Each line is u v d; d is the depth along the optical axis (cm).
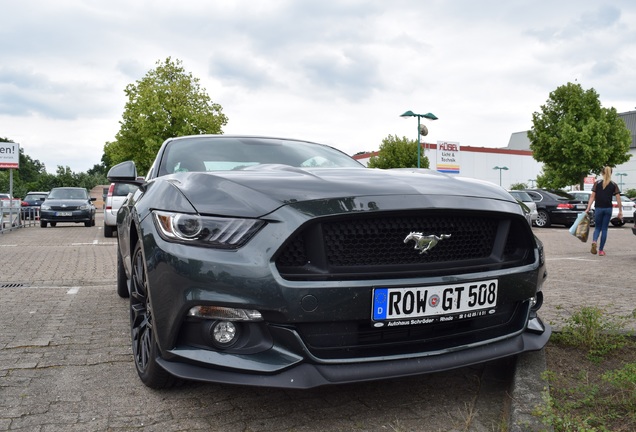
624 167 6938
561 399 236
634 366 242
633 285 576
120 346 337
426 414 235
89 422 226
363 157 5056
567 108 3064
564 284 584
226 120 2884
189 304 213
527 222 256
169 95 2753
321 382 209
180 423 225
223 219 217
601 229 914
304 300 208
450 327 238
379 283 216
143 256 238
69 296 506
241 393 257
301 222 212
